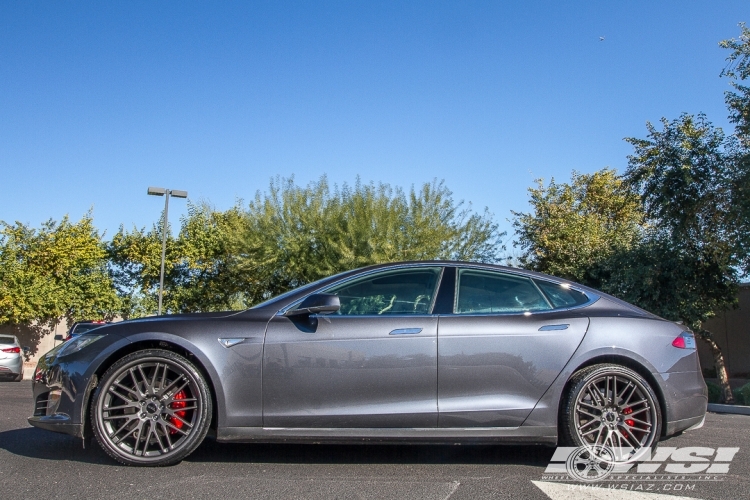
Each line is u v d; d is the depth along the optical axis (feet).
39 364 15.64
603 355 14.97
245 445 17.01
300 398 14.46
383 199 66.69
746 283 60.03
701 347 65.87
